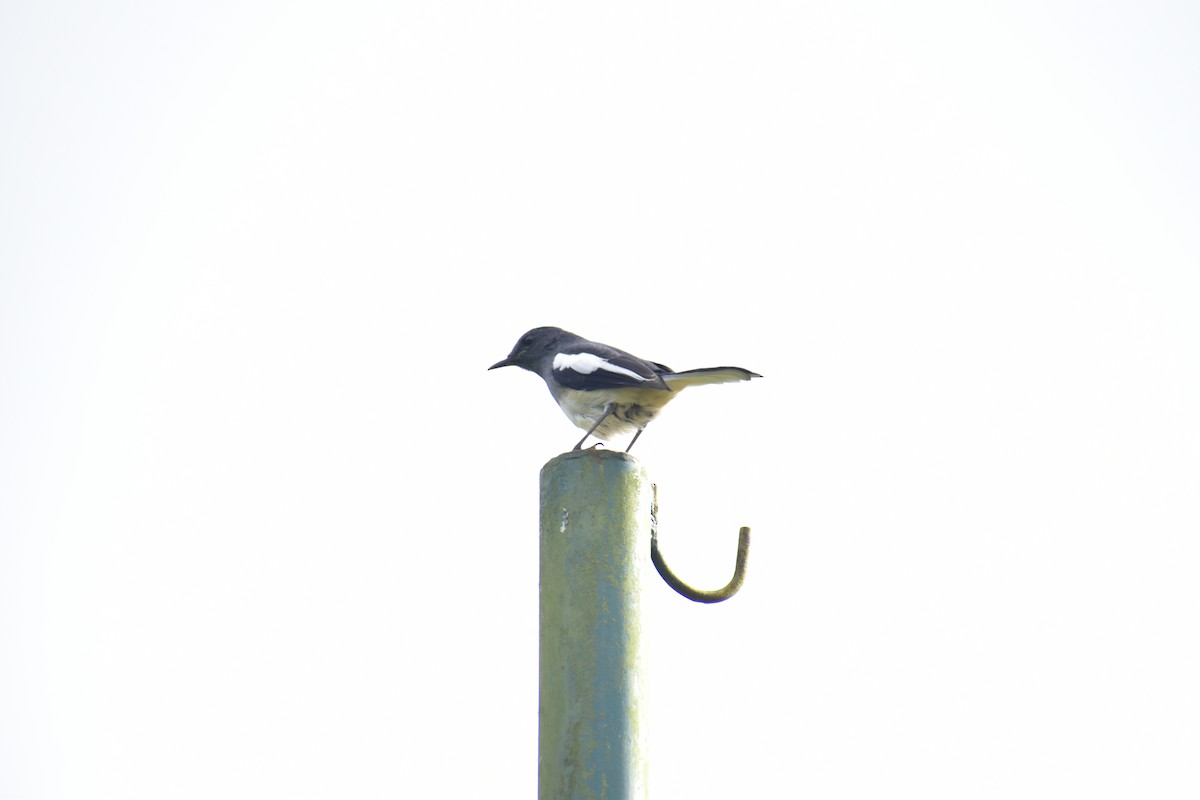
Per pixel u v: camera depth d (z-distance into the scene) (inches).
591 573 435.8
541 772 423.2
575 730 418.6
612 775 412.2
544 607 441.4
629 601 434.9
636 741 420.2
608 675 423.8
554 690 427.2
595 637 427.8
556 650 431.8
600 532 441.1
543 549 449.4
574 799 410.3
